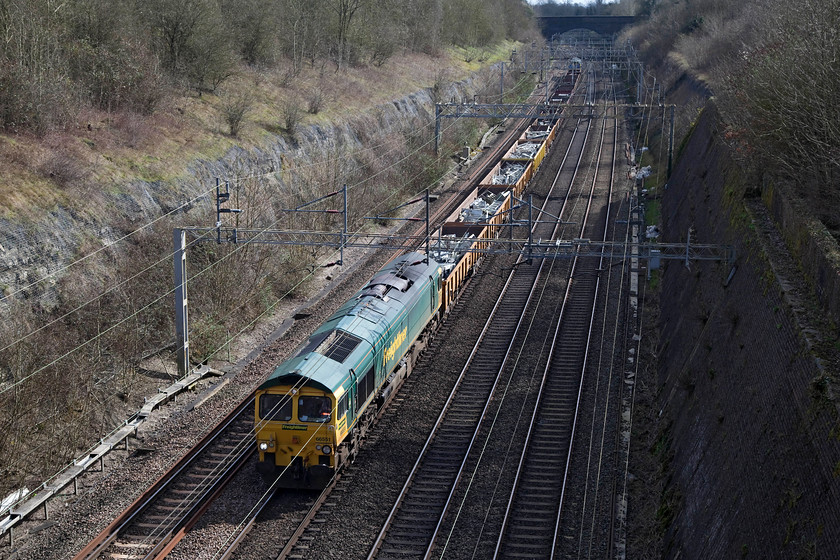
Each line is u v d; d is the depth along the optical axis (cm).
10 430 2502
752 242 2486
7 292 3042
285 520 2353
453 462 2689
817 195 2552
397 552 2177
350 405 2592
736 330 2330
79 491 2527
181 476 2586
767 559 1546
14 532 2295
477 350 3675
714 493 1967
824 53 2734
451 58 11594
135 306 3434
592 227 5662
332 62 8138
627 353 3575
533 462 2688
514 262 4969
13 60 4078
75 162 3803
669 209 5250
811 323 1841
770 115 2941
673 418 2666
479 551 2177
